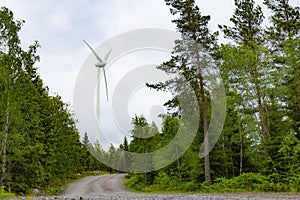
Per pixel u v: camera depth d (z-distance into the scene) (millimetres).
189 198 14047
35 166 25109
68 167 36656
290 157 21609
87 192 31281
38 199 13000
